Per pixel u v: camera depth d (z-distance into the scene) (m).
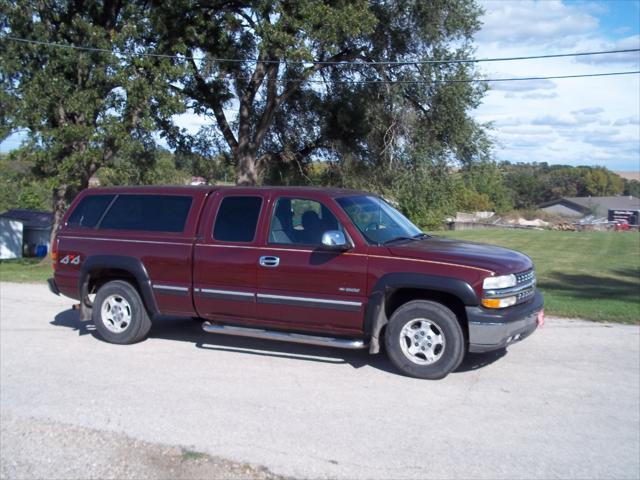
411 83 21.98
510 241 29.00
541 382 6.57
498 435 5.20
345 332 7.01
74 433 5.25
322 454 4.83
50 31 17.61
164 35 18.17
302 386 6.46
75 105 16.73
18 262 24.06
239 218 7.59
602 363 7.26
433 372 6.60
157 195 8.22
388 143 22.91
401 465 4.64
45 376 6.83
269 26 17.17
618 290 13.52
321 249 7.03
